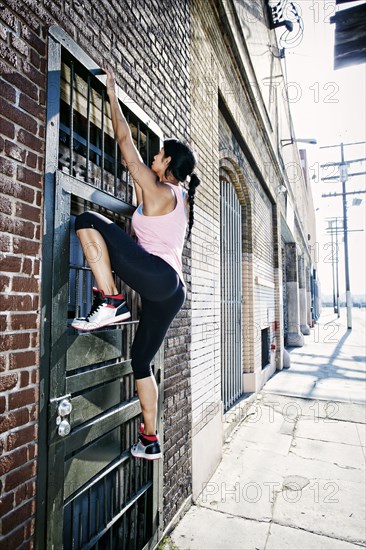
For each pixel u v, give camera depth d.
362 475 3.57
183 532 2.67
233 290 5.97
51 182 1.61
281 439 4.52
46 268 1.57
